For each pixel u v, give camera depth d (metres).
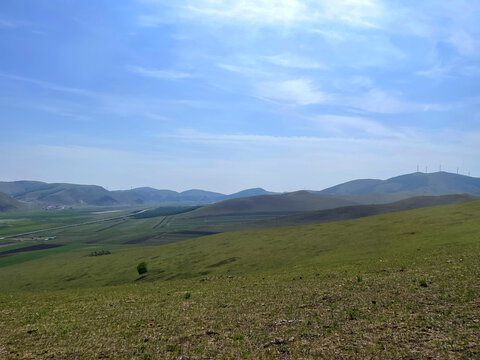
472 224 81.00
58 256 166.75
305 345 20.12
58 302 42.38
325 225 133.38
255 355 19.42
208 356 19.91
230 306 32.06
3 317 33.47
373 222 116.94
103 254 160.12
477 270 33.69
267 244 111.44
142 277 93.38
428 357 16.78
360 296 30.12
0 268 143.50
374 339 19.81
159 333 24.94
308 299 31.56
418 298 26.80
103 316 31.61
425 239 72.75
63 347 22.97
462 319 21.02
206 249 121.75
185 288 48.06
